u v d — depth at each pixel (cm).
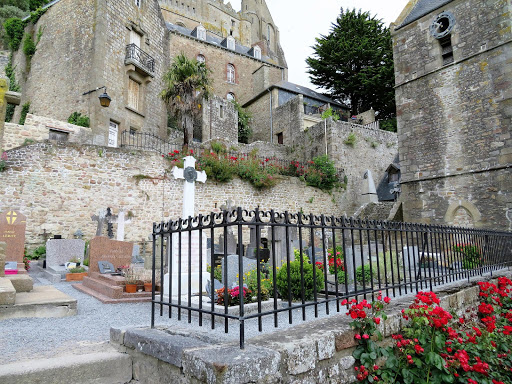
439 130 1382
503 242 800
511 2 1233
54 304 500
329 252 912
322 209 2070
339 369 288
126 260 943
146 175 1552
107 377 285
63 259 1059
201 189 1673
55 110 1953
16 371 246
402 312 372
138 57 2114
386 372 312
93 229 1420
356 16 3331
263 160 2145
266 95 2938
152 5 2341
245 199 1792
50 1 2344
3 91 631
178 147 2195
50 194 1355
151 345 278
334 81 3300
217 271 736
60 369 262
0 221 1000
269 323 385
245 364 216
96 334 395
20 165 1317
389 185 2286
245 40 5728
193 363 228
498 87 1231
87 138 1753
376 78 3009
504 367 385
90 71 1855
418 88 1464
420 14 1473
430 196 1388
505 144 1196
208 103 2481
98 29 1878
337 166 2212
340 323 322
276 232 831
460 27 1349
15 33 2212
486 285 562
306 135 2458
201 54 3356
